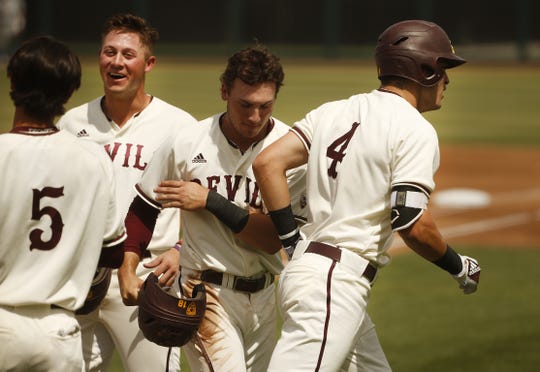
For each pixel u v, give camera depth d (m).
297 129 13.18
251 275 14.09
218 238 13.96
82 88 96.00
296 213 14.25
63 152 10.90
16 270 10.76
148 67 15.74
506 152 59.38
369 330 13.46
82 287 11.11
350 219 12.45
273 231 13.71
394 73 12.97
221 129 14.07
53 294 10.81
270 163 12.98
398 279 28.50
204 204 13.56
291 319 12.37
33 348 10.69
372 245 12.48
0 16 140.75
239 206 14.06
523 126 74.12
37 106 10.89
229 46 144.12
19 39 140.88
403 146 12.23
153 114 15.70
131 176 15.40
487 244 34.12
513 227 37.28
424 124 12.45
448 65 13.14
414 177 12.03
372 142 12.36
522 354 21.14
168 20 145.00
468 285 12.87
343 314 12.21
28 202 10.69
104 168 11.16
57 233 10.80
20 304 10.64
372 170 12.35
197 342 13.84
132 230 13.84
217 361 13.73
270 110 13.41
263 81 13.05
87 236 11.04
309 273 12.36
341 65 136.00
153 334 12.70
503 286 27.64
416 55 12.80
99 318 14.75
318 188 12.80
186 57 145.50
